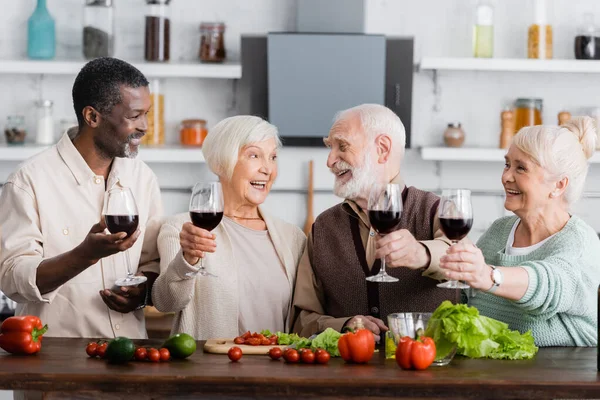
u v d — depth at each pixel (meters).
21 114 5.27
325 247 2.97
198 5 5.25
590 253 2.61
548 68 5.00
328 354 2.34
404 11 5.24
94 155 2.93
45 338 2.70
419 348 2.23
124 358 2.30
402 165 5.32
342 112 2.99
